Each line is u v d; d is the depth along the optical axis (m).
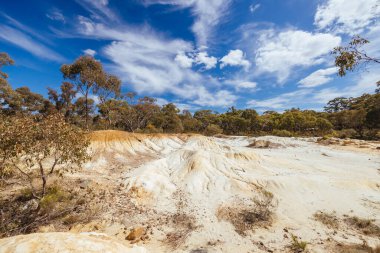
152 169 19.62
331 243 10.73
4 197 12.80
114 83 44.47
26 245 3.98
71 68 38.84
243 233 11.84
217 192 17.02
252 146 41.88
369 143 40.31
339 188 17.78
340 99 96.56
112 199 14.34
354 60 7.01
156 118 60.03
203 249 10.32
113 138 28.91
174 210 14.38
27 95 49.50
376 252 9.61
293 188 17.50
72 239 4.42
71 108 52.00
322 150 35.69
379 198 16.12
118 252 4.70
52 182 15.14
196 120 73.69
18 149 10.37
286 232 11.97
